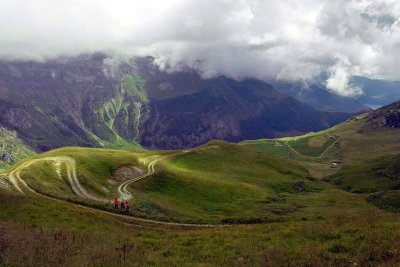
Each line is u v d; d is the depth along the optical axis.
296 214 142.50
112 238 36.28
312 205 175.25
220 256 27.94
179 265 25.23
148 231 47.78
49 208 52.22
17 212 47.53
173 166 196.75
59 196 90.50
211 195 160.12
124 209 78.94
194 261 26.91
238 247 30.47
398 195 175.62
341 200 190.75
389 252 24.19
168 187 152.75
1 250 23.89
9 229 32.19
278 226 40.91
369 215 42.22
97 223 49.72
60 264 22.78
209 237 36.00
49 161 132.25
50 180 112.38
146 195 129.12
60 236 31.91
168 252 29.89
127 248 29.45
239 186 181.75
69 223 46.25
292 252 27.31
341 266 23.47
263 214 134.25
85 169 133.38
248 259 26.22
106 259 24.80
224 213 135.50
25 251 24.25
